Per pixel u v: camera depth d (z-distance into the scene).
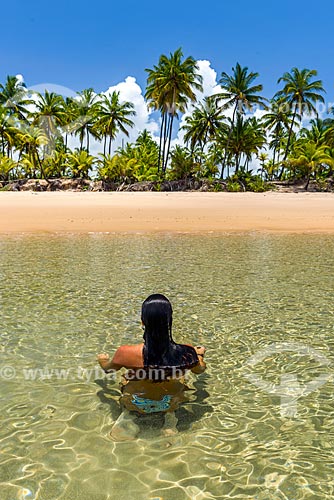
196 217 25.52
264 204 33.28
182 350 3.88
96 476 2.97
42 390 4.29
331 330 6.34
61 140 76.31
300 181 64.38
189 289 8.91
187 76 56.78
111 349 5.49
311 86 64.12
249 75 60.56
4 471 3.02
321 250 14.86
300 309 7.45
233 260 12.72
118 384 4.43
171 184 60.41
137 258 12.97
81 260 12.55
